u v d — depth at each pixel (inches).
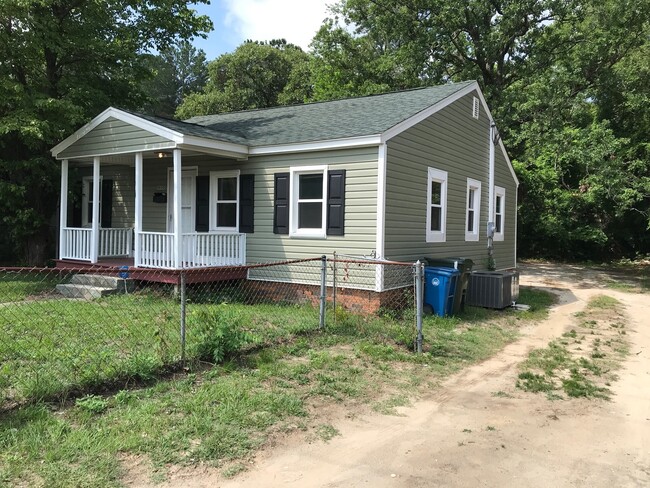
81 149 461.1
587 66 904.3
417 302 274.1
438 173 459.2
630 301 548.1
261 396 189.8
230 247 435.5
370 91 997.2
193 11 693.3
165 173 513.0
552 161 1037.2
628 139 860.0
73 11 597.9
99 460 136.6
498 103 875.4
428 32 930.1
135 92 687.1
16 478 125.6
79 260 474.0
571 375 249.9
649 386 235.1
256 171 436.5
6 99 500.7
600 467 150.9
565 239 1032.8
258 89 1860.2
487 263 574.9
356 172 382.6
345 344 280.4
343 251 389.4
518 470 147.3
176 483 129.9
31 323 291.9
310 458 149.6
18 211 567.5
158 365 205.6
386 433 171.3
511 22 884.0
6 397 170.7
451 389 222.8
